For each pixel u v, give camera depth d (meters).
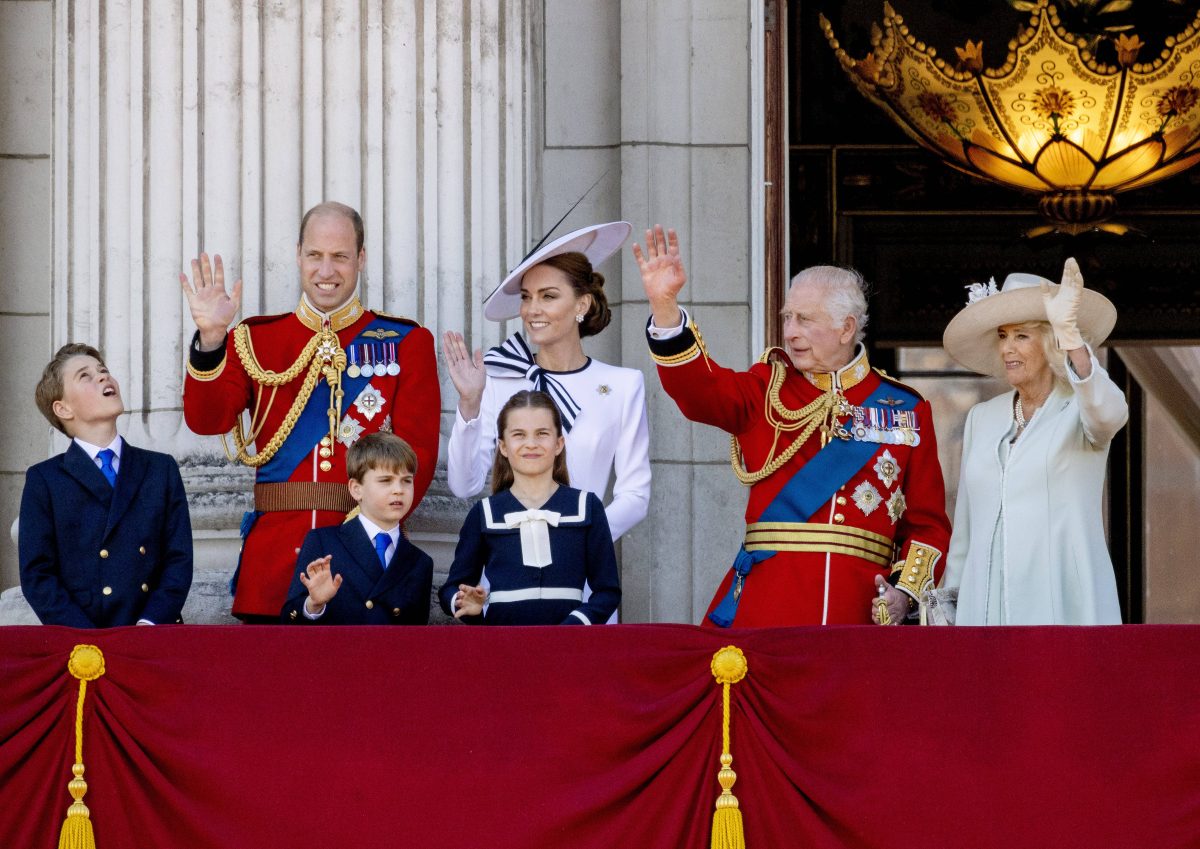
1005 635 21.97
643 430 27.59
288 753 21.70
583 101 34.59
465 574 24.55
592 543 24.61
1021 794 21.64
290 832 21.56
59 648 21.80
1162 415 56.19
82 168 30.45
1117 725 21.73
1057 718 21.77
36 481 24.70
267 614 25.69
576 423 27.30
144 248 29.36
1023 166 44.59
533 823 21.55
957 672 21.88
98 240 29.70
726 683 21.86
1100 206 44.69
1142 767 21.64
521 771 21.69
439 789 21.64
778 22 36.28
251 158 29.31
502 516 24.67
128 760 21.73
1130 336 53.06
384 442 24.55
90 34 30.30
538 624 24.16
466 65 30.22
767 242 35.81
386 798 21.62
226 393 25.88
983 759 21.70
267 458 26.20
